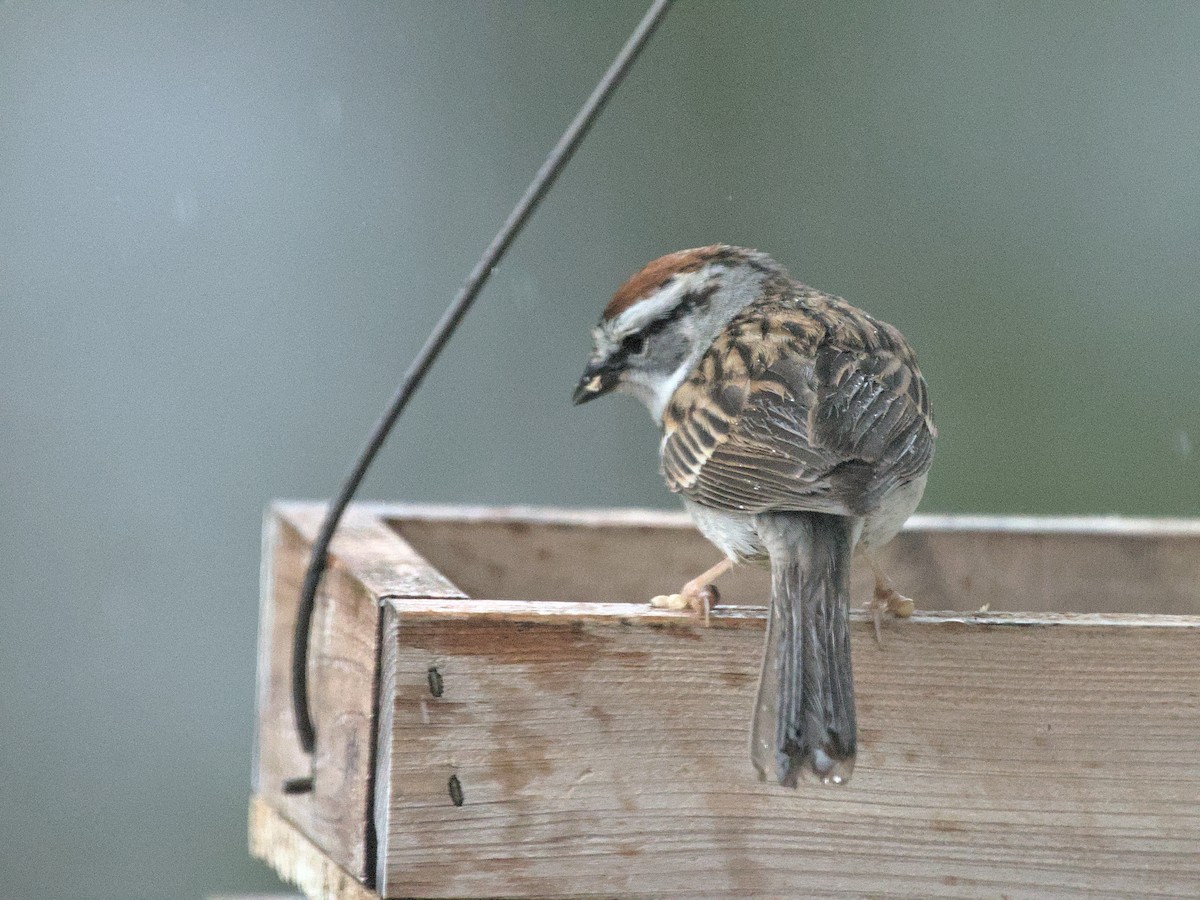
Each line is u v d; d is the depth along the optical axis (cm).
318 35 1495
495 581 860
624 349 815
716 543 715
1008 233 1473
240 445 1378
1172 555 888
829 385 703
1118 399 1420
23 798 1234
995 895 651
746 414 702
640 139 1500
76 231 1420
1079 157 1484
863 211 1491
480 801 629
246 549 1336
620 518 876
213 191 1444
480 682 630
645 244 1477
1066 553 885
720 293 805
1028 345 1443
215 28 1459
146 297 1413
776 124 1502
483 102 1502
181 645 1299
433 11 1502
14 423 1361
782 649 623
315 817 716
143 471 1356
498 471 1402
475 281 688
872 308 1476
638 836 638
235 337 1410
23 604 1291
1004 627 654
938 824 651
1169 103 1484
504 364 1432
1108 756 654
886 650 653
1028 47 1499
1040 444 1411
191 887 1217
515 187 1488
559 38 1513
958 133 1499
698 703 641
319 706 716
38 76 1443
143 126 1451
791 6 1514
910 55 1511
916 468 678
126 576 1311
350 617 683
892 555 877
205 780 1255
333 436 1397
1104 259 1466
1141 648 655
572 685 635
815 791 647
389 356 1427
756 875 644
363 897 649
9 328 1384
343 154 1474
